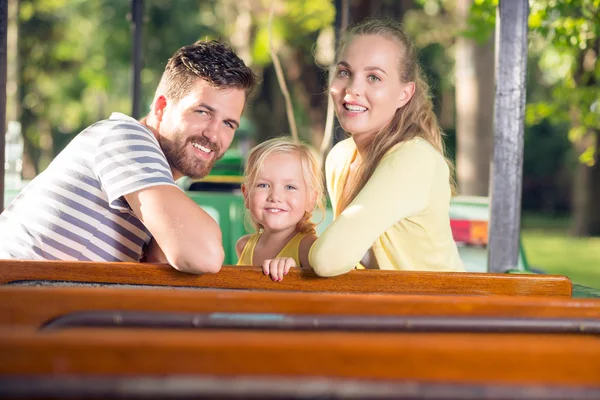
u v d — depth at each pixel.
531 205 21.53
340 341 1.44
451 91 17.09
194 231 2.40
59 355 1.41
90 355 1.41
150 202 2.48
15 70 10.50
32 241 2.71
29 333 1.48
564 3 5.73
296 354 1.43
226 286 2.44
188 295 1.93
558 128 20.70
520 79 3.43
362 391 1.39
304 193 3.04
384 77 2.79
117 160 2.60
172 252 2.39
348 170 3.07
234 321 1.78
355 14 9.54
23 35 17.34
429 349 1.44
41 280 2.39
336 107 2.90
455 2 12.87
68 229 2.70
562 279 2.40
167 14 18.53
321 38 12.13
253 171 3.06
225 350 1.42
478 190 9.51
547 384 1.45
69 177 2.71
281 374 1.42
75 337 1.43
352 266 2.43
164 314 1.80
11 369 1.41
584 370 1.46
